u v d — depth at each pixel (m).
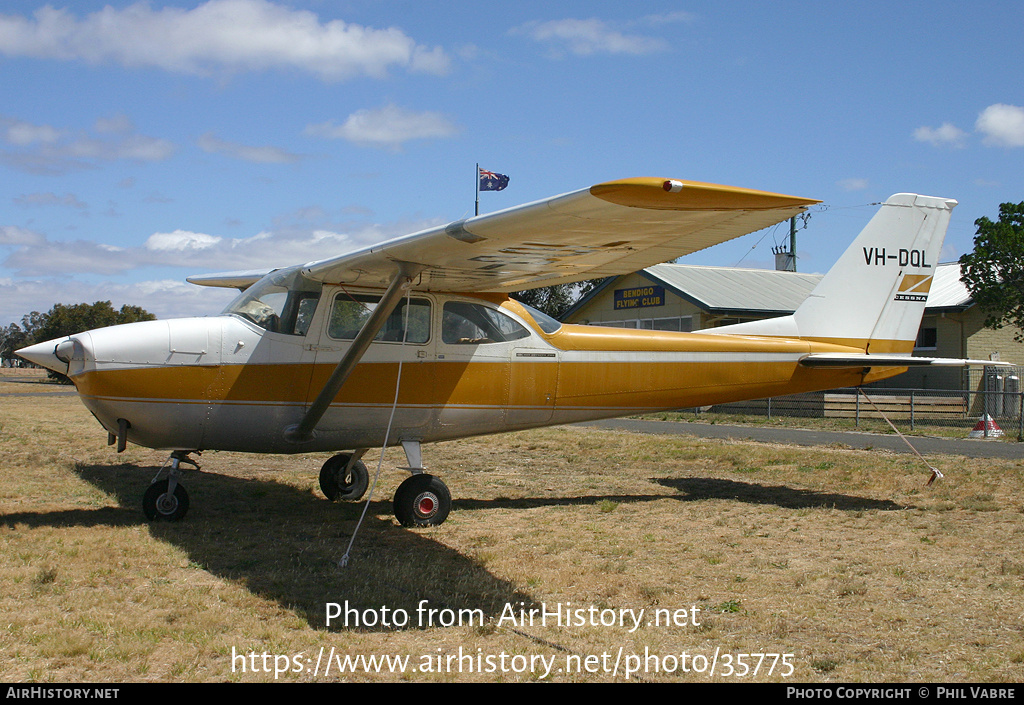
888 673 3.75
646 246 5.38
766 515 7.43
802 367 8.60
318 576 5.25
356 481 8.26
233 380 6.73
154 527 6.57
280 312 6.95
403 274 6.11
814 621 4.47
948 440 13.96
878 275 8.89
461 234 5.20
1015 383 19.97
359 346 6.43
